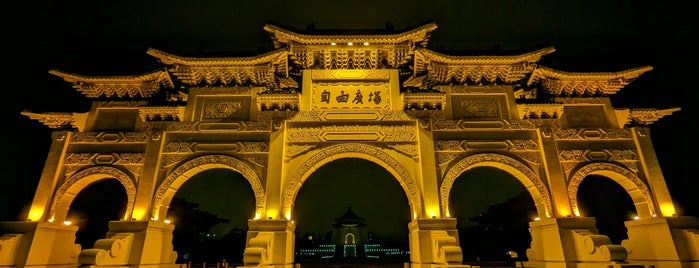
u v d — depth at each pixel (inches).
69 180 687.7
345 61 770.2
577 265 619.5
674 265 614.9
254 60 727.7
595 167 696.4
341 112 733.9
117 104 754.8
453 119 729.0
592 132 723.4
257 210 663.1
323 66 776.9
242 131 718.5
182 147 709.9
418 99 717.9
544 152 698.8
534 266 697.6
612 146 717.9
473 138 711.7
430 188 666.2
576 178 689.0
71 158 702.5
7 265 600.1
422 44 758.5
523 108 722.8
